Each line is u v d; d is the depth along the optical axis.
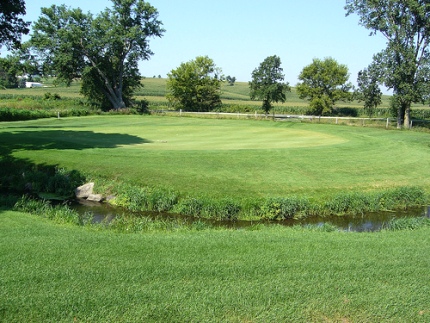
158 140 25.67
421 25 39.66
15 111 41.94
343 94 61.16
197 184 15.43
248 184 15.54
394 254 7.32
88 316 5.09
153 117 46.88
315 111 62.84
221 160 18.34
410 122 41.09
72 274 6.18
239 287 5.84
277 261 6.83
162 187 15.27
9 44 24.61
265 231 9.77
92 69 56.53
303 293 5.71
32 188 16.62
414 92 38.62
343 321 5.16
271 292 5.71
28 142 22.72
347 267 6.63
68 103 60.50
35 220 10.14
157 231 10.32
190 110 66.62
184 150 20.66
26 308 5.23
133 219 12.42
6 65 54.62
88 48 54.66
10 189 16.89
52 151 20.28
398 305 5.48
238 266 6.57
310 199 14.55
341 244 7.95
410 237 8.77
